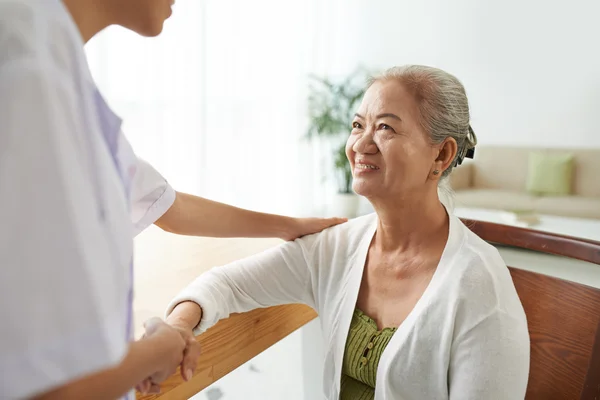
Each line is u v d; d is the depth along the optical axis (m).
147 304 0.85
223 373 0.90
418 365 0.82
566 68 4.80
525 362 0.77
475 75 5.29
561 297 0.93
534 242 0.98
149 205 0.80
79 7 0.48
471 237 0.90
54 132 0.33
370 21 5.79
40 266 0.31
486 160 5.02
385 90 0.87
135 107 3.47
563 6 4.71
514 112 5.14
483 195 4.58
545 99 4.95
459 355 0.78
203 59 3.89
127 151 0.52
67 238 0.32
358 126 0.93
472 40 5.23
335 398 0.95
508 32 5.03
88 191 0.35
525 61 4.99
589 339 0.88
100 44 3.15
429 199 0.90
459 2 5.23
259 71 4.55
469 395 0.76
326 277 0.98
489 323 0.77
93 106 0.39
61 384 0.34
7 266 0.30
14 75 0.32
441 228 0.91
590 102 4.73
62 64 0.36
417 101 0.85
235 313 0.92
